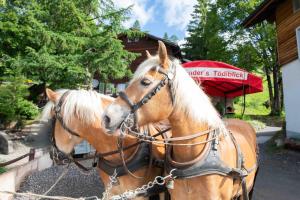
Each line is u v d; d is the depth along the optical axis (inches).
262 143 499.5
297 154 395.2
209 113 99.0
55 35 455.8
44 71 462.6
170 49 1023.6
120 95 93.2
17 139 487.8
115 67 504.7
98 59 471.5
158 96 90.7
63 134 144.7
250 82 255.8
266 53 929.5
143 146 131.0
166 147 115.7
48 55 439.5
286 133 470.6
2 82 520.7
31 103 537.3
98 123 136.7
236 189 111.4
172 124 98.9
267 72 1039.0
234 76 251.4
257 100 1427.2
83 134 140.6
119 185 134.2
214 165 96.4
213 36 938.1
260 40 890.1
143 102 89.4
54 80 484.1
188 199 100.3
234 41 914.1
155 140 102.7
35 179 277.6
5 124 532.1
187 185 99.2
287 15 478.6
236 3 881.5
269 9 532.4
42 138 152.4
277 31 514.9
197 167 95.3
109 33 508.4
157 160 131.6
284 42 487.8
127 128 90.4
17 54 471.8
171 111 93.8
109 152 132.6
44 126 152.0
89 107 136.7
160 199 139.9
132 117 89.7
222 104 336.2
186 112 94.7
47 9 506.0
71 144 146.4
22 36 474.6
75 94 140.3
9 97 490.0
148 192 126.3
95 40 500.1
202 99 98.6
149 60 95.3
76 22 514.0
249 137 144.1
